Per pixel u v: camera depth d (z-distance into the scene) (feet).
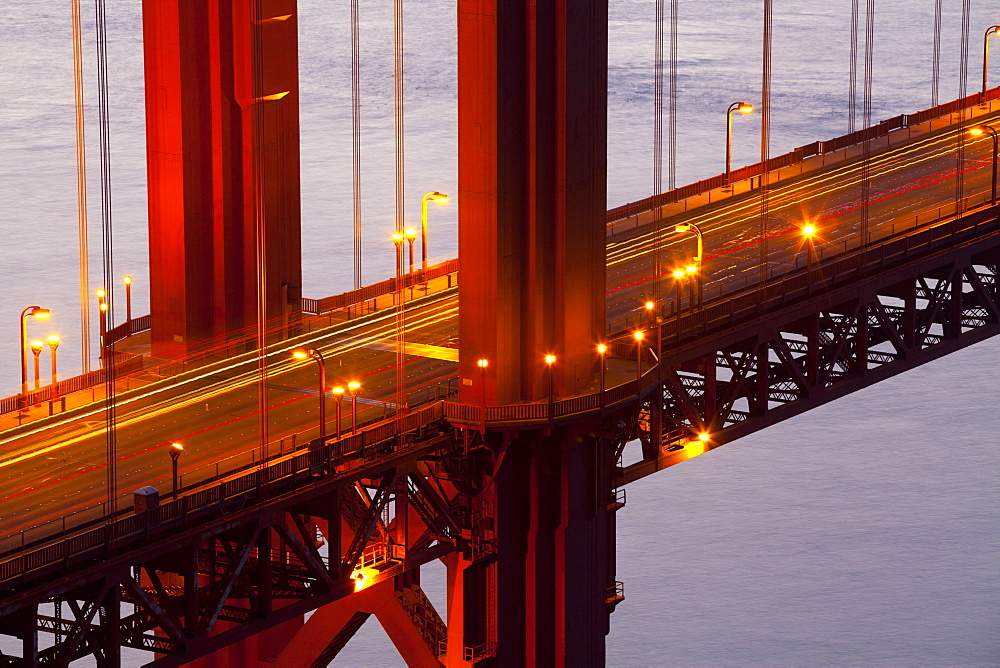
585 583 601.62
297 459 527.81
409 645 592.60
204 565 536.01
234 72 638.94
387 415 576.20
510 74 559.79
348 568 550.36
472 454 580.30
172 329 647.56
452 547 583.58
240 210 650.02
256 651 618.44
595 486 594.65
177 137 635.25
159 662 504.84
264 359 578.25
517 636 596.29
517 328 579.48
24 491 530.68
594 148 583.99
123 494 528.63
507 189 566.36
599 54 579.48
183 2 629.10
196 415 593.83
